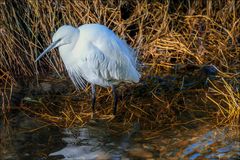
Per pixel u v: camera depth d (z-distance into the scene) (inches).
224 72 467.8
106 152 343.9
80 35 379.6
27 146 353.7
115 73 391.2
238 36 515.2
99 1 492.1
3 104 407.2
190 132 371.9
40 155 340.8
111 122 391.5
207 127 379.2
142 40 487.5
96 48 377.7
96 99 429.7
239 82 447.2
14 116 399.2
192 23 513.3
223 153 338.3
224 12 520.4
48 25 481.4
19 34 471.2
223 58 483.2
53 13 476.7
